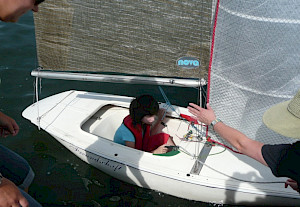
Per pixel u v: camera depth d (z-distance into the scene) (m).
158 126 3.14
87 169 2.98
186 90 4.02
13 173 1.77
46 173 2.95
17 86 4.00
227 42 2.25
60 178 2.91
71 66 2.87
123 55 2.70
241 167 2.57
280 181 2.46
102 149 2.75
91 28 2.63
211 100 2.55
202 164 2.60
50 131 2.92
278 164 1.46
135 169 2.62
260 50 2.14
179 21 2.41
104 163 2.75
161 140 3.00
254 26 2.08
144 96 2.66
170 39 2.51
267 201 2.45
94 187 2.83
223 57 2.32
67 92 3.38
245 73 2.29
